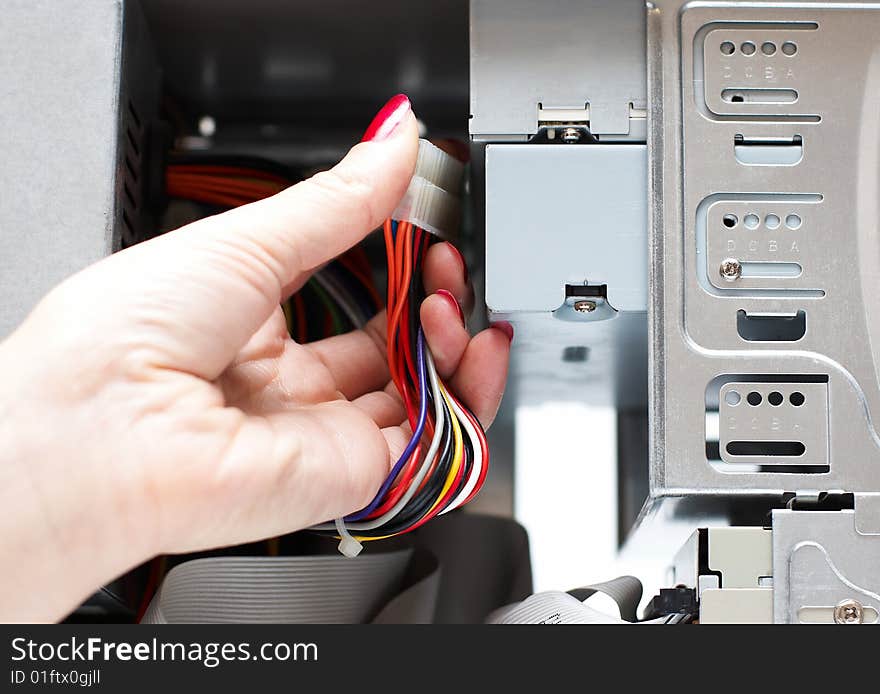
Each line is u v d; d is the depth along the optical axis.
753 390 0.58
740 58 0.60
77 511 0.49
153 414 0.51
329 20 0.73
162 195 0.77
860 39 0.60
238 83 0.85
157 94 0.79
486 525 0.96
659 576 0.94
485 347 0.64
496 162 0.60
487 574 0.94
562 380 0.82
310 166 0.98
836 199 0.59
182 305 0.52
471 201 0.86
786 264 0.59
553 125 0.61
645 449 0.96
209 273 0.53
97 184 0.60
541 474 0.97
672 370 0.57
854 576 0.56
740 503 0.59
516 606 0.71
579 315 0.60
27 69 0.61
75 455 0.49
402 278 0.62
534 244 0.59
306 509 0.55
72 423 0.49
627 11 0.61
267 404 0.62
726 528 0.57
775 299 0.58
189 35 0.75
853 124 0.59
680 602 0.60
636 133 0.60
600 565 0.95
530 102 0.61
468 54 0.79
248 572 0.71
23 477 0.49
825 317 0.58
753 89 0.60
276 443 0.54
